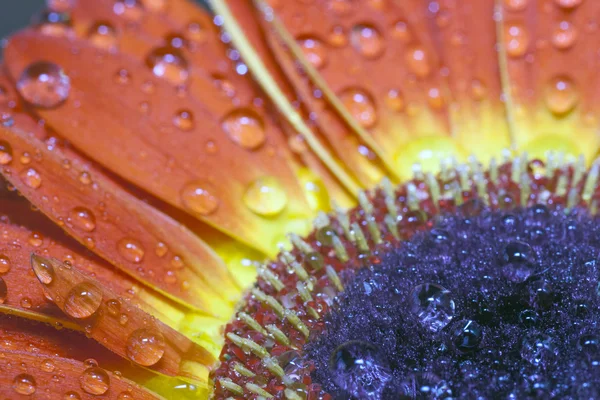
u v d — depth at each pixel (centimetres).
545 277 8
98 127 8
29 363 8
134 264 8
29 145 8
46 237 8
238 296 8
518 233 8
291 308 8
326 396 8
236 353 8
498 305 8
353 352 8
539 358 7
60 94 8
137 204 8
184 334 8
